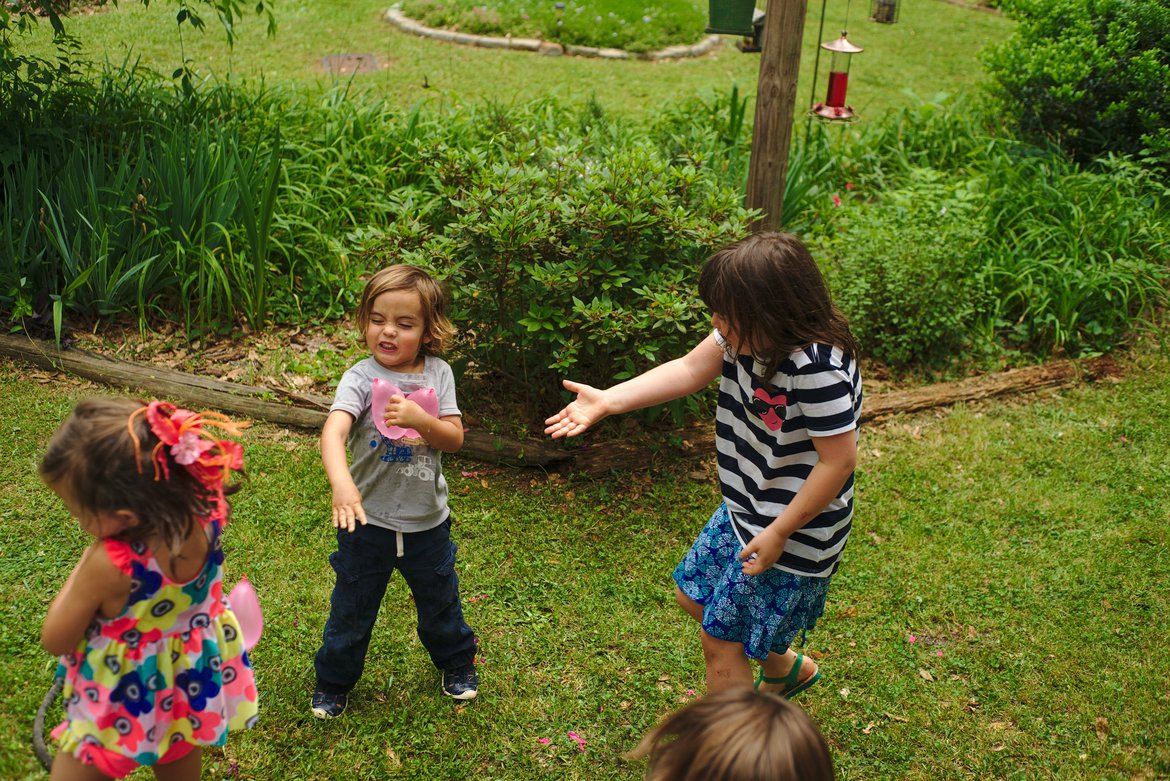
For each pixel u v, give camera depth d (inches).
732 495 106.3
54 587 132.3
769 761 64.3
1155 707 131.6
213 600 87.7
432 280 110.0
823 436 95.4
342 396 107.2
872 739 124.7
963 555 162.2
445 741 117.8
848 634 142.9
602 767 117.4
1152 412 209.2
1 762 103.9
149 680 83.8
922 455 190.9
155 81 274.2
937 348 225.1
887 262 222.4
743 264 93.8
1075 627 146.7
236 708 91.7
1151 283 240.7
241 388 184.1
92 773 85.6
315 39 408.5
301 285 221.6
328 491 161.8
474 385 188.7
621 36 433.4
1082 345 230.1
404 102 344.8
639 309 171.9
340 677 116.9
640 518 165.3
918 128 318.7
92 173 200.2
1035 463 189.8
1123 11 291.0
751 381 99.0
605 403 110.0
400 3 461.4
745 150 289.4
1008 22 530.0
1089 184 265.3
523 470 175.6
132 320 204.5
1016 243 245.4
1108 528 171.2
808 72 422.6
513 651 133.9
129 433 78.2
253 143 242.5
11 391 178.4
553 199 176.9
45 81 231.3
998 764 121.9
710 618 106.9
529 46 423.8
